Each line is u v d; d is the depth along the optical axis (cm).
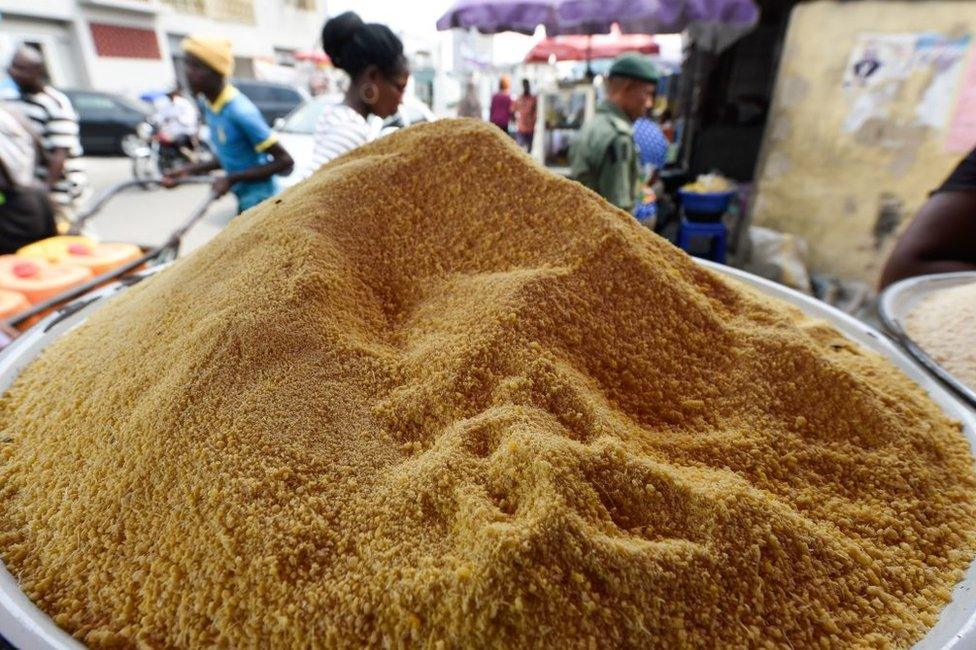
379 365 66
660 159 364
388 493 54
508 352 64
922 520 62
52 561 58
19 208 203
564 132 532
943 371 88
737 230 363
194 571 52
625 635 46
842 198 297
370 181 85
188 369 63
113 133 918
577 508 50
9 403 82
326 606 48
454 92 1341
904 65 268
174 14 1619
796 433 67
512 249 79
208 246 91
